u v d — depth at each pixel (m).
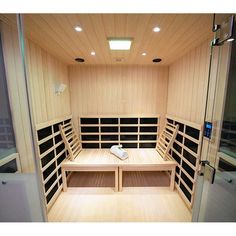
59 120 2.28
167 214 1.86
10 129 1.09
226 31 0.99
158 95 2.87
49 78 2.04
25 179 1.12
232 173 1.06
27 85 1.02
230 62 1.15
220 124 1.21
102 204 2.04
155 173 2.85
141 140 2.97
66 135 2.45
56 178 2.18
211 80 1.29
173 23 1.25
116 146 2.71
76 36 1.51
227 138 1.15
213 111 1.27
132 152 2.76
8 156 1.13
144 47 1.85
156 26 1.30
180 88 2.28
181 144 2.20
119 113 2.92
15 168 1.10
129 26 1.30
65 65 2.63
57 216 1.83
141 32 1.43
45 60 1.93
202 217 1.25
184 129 2.11
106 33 1.44
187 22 1.24
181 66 2.25
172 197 2.18
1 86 1.05
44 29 1.34
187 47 1.85
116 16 1.14
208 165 1.21
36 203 1.14
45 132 1.91
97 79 2.82
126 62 2.61
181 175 2.20
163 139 2.67
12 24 0.93
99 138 2.96
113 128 2.94
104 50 1.96
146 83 2.84
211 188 1.17
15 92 1.06
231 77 1.15
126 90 2.86
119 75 2.81
